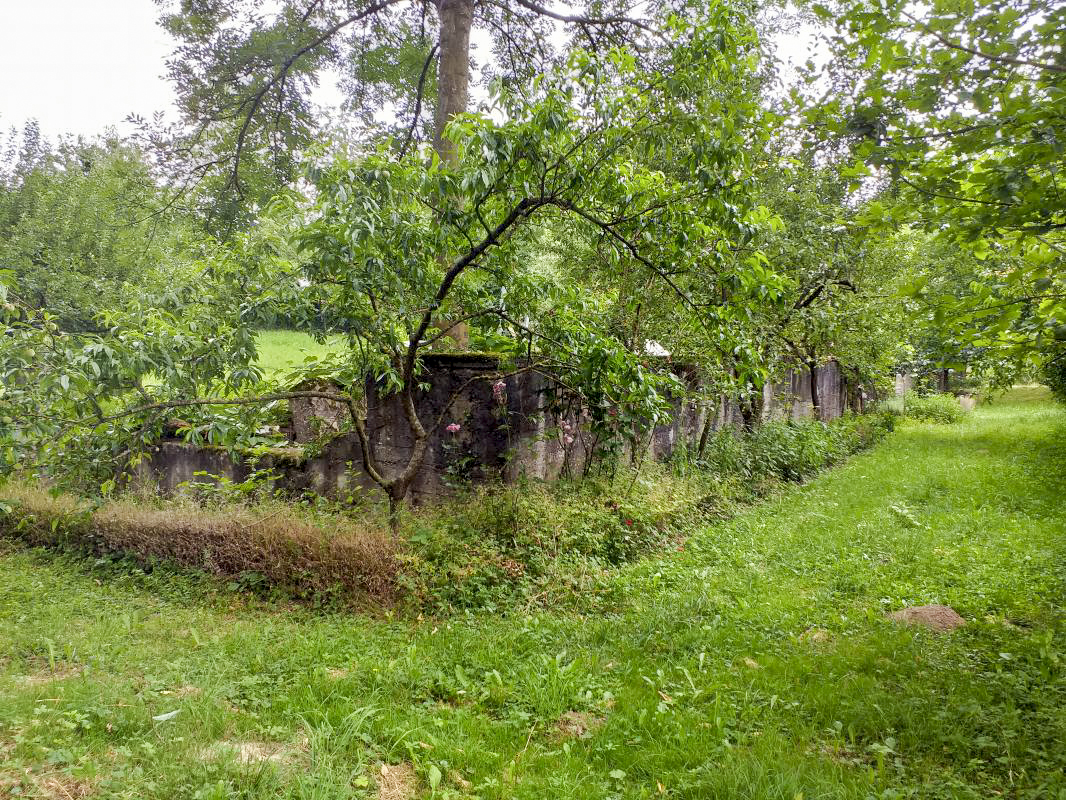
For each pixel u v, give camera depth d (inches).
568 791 126.6
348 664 184.2
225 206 527.8
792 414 589.3
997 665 174.6
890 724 151.3
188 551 269.3
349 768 129.4
